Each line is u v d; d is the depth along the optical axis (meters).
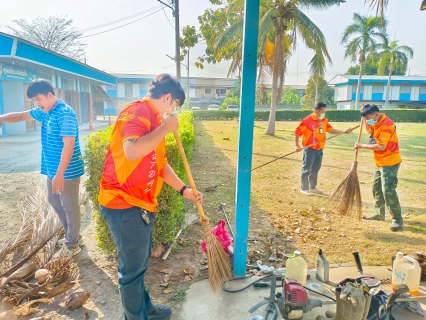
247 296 3.01
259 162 9.91
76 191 3.57
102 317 2.76
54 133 3.32
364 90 51.53
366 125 4.95
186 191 2.68
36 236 3.56
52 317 2.70
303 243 4.19
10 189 6.34
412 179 7.82
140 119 2.00
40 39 32.62
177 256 3.79
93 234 4.39
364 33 32.47
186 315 2.76
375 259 3.77
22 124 16.45
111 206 2.17
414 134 19.38
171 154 3.83
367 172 8.63
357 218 4.87
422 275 3.27
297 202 5.95
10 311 2.64
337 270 3.50
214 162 9.71
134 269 2.25
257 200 6.03
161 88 2.15
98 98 37.03
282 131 20.30
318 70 17.09
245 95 2.90
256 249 3.99
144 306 2.46
